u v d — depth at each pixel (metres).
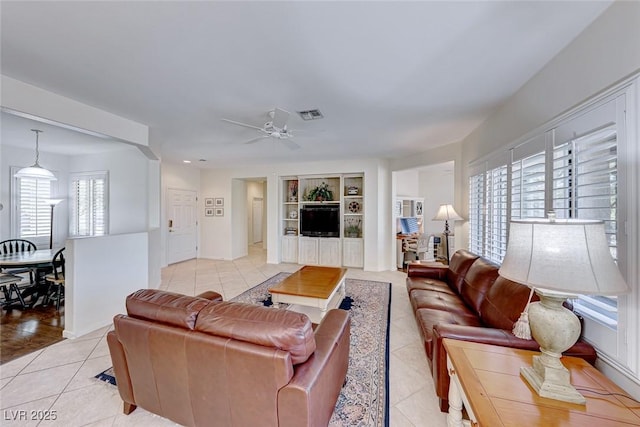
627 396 1.11
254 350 1.20
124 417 1.64
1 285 3.26
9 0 1.31
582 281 0.99
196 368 1.33
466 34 1.61
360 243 5.91
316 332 1.62
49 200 4.52
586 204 1.58
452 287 3.11
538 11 1.42
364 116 2.98
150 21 1.48
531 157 2.12
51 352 2.39
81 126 2.61
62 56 1.83
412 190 7.51
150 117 3.02
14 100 2.15
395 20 1.48
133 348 1.48
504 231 2.64
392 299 3.84
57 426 1.57
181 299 1.51
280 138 3.45
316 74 2.08
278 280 4.89
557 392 1.09
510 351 1.46
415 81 2.20
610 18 1.39
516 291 1.93
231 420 1.32
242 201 7.35
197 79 2.16
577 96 1.64
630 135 1.27
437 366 1.65
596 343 1.43
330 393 1.44
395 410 1.72
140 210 4.27
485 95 2.46
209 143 4.21
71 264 2.68
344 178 6.11
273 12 1.41
